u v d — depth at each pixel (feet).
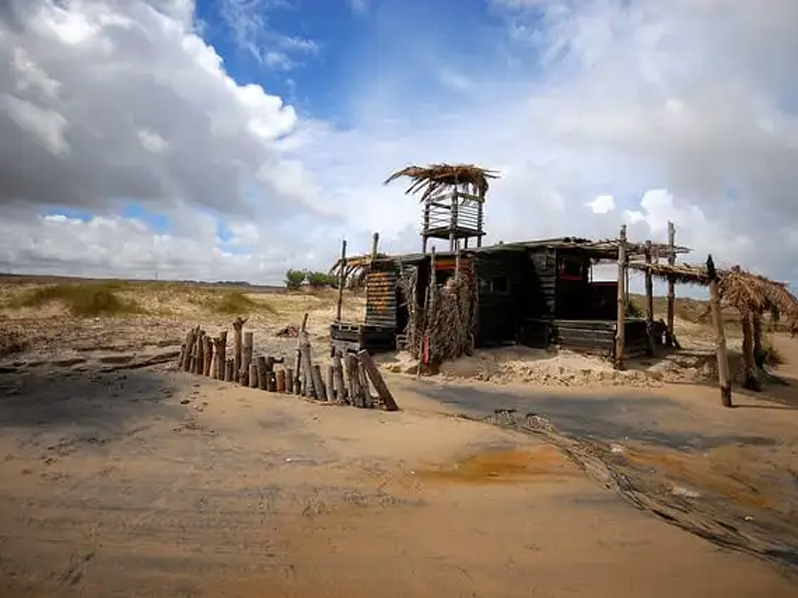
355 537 17.84
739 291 48.49
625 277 63.82
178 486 22.35
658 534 18.67
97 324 89.51
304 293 183.73
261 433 31.60
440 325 58.90
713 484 25.23
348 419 35.55
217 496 21.35
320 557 16.38
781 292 52.19
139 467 24.63
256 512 19.84
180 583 14.70
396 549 17.01
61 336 72.74
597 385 52.75
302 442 29.76
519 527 18.92
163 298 122.52
